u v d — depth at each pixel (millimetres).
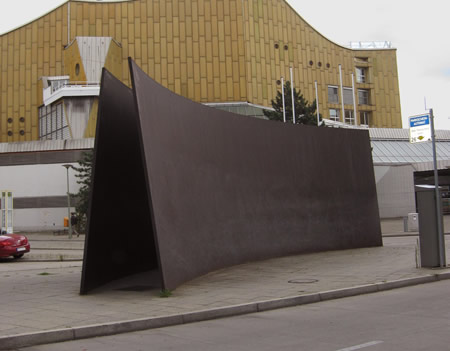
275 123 17094
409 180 47906
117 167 11859
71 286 11539
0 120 64125
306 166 17984
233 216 14398
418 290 9984
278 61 67750
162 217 10430
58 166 42750
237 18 65062
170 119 11758
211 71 64062
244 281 11328
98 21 64500
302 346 5918
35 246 28828
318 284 10500
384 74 76938
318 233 17875
